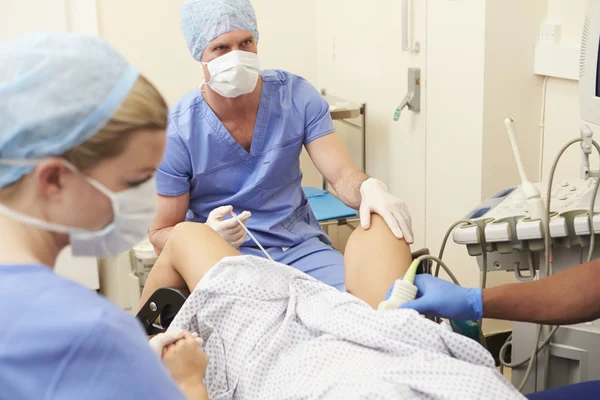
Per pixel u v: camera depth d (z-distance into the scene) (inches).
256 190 75.6
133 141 30.4
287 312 49.5
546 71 91.2
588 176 61.4
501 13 90.4
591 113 65.7
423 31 104.0
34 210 30.2
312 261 73.4
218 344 49.7
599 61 63.8
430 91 104.7
